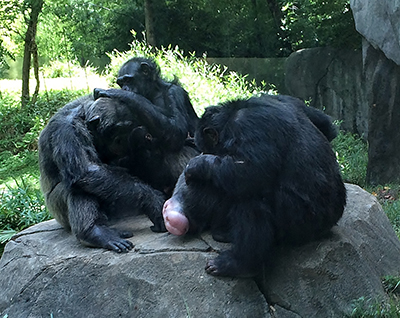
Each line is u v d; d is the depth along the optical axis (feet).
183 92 21.08
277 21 59.47
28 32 60.08
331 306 15.02
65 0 59.52
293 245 15.44
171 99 20.07
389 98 36.37
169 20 60.80
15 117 57.82
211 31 60.80
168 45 61.41
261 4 58.95
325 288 15.11
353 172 41.24
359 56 49.98
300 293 14.88
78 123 17.56
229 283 14.47
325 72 53.26
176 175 19.01
